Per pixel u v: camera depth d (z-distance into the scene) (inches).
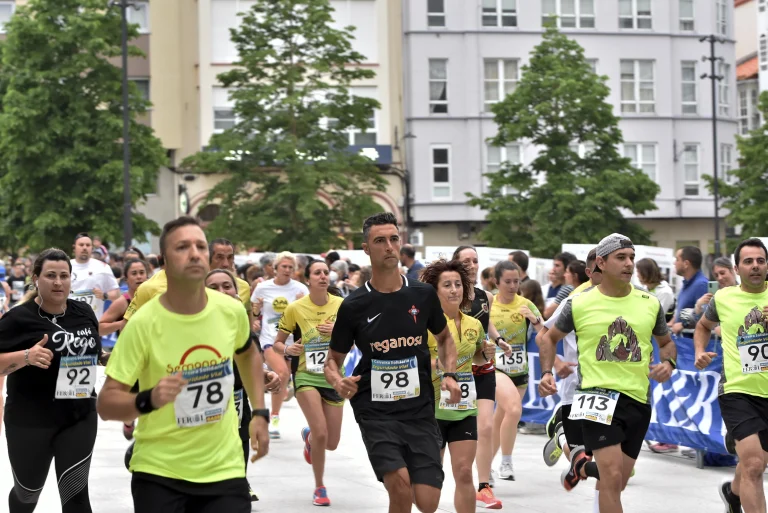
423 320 294.4
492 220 1688.0
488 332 441.7
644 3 2096.5
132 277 494.6
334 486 453.7
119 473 474.9
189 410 217.5
